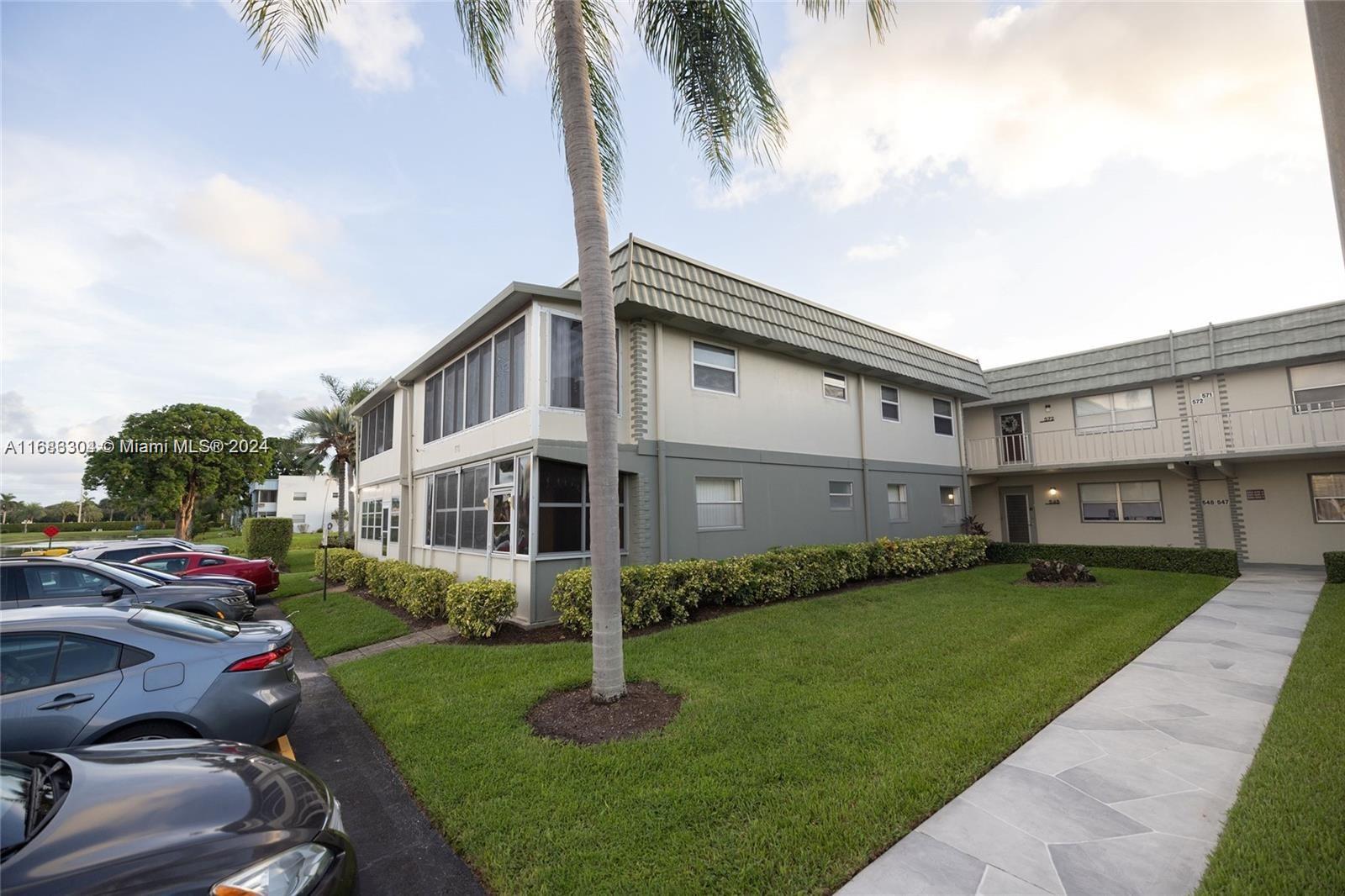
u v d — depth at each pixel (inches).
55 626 150.4
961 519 705.0
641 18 260.4
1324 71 78.3
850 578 480.7
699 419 434.9
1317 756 155.3
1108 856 118.8
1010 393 738.8
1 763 99.3
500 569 386.6
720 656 263.1
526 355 367.9
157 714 152.6
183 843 81.9
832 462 541.6
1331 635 284.0
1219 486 597.9
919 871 114.3
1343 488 535.2
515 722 193.8
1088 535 684.7
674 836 125.5
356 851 127.6
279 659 182.1
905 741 170.7
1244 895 103.7
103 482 1194.0
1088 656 257.8
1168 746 172.7
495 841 126.5
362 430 792.3
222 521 2423.7
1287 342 540.7
